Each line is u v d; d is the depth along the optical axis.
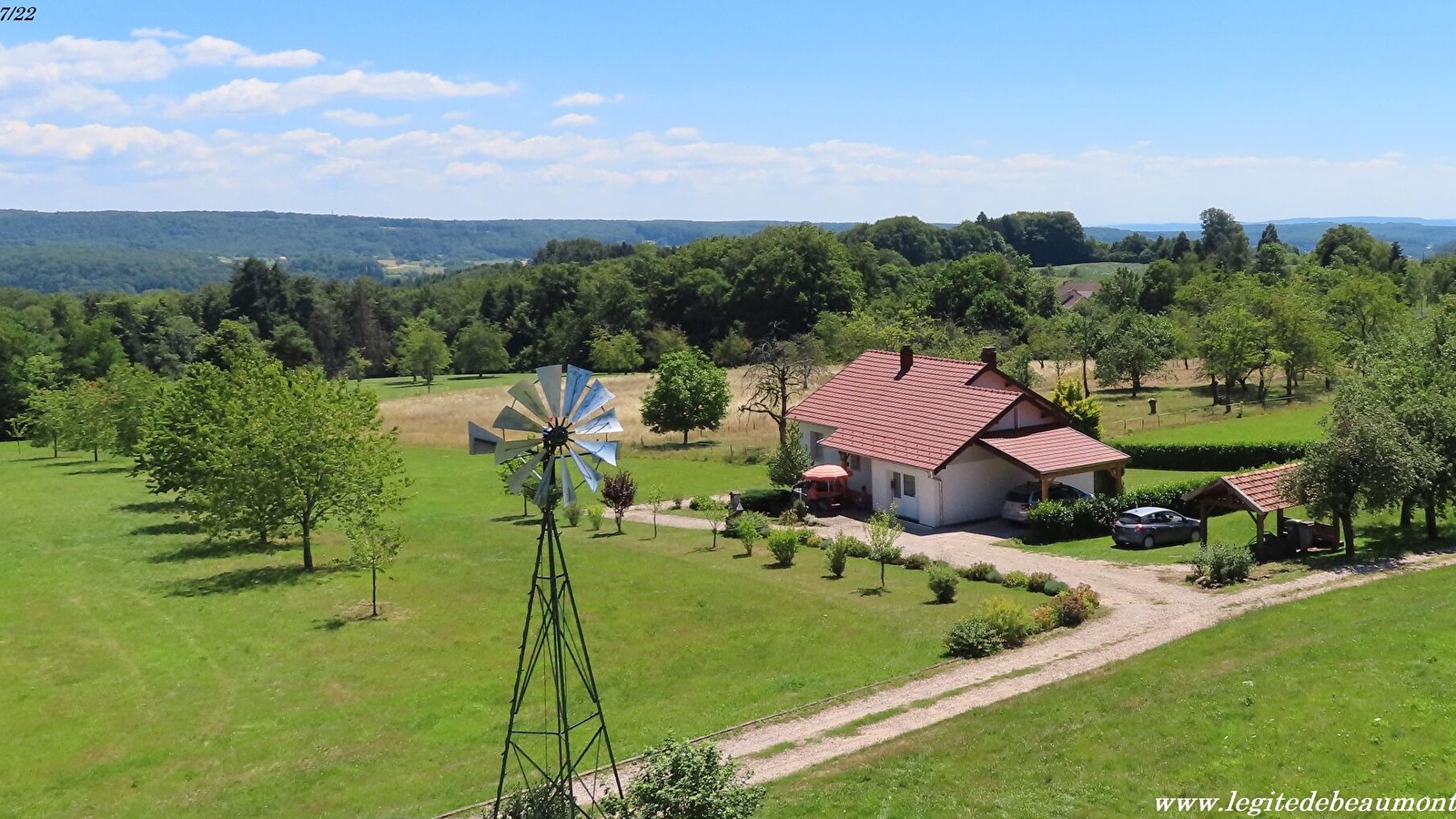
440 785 18.55
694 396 67.19
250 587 34.50
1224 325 73.25
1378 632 21.42
